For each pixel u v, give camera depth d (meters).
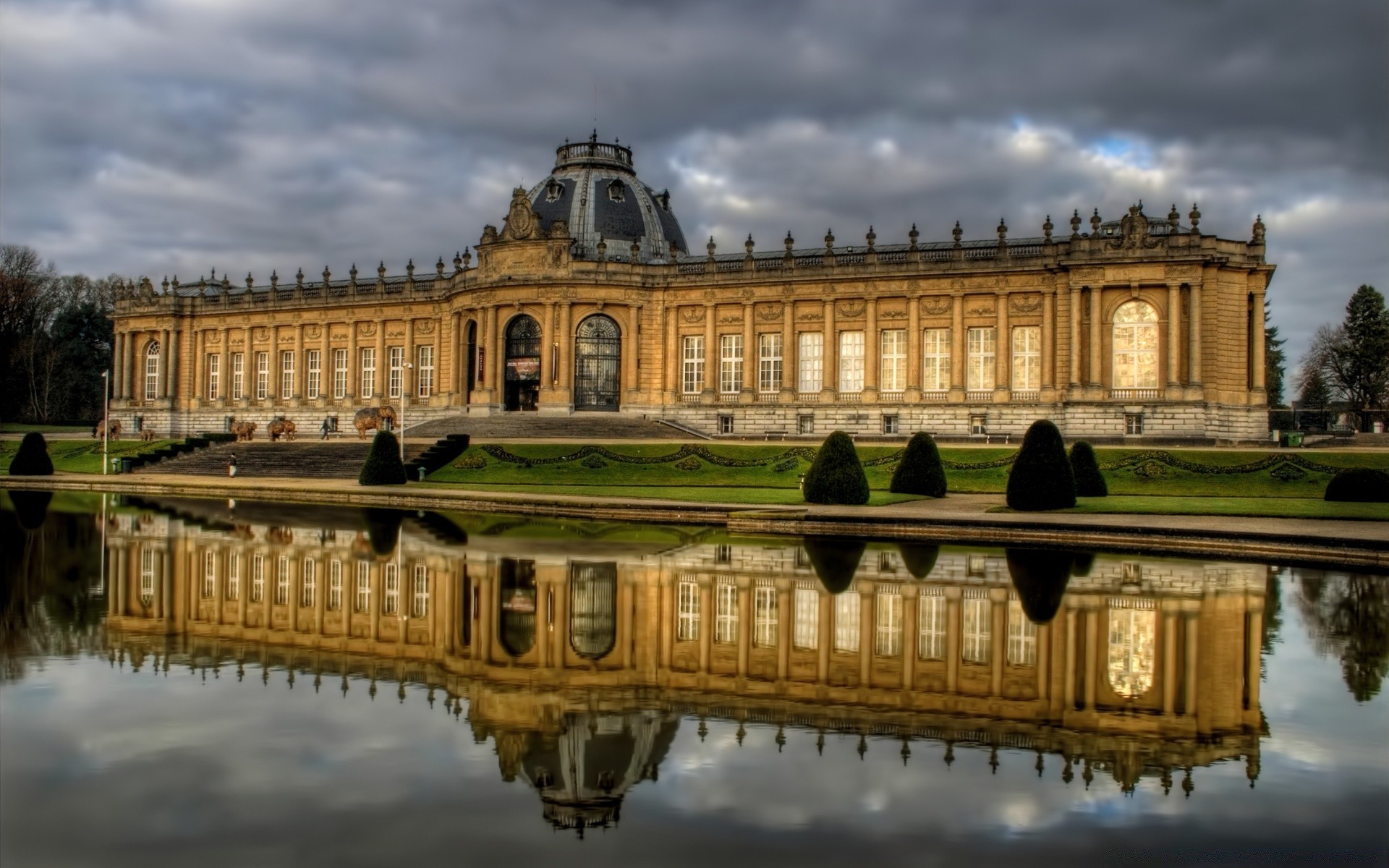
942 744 20.14
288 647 27.64
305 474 87.19
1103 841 15.89
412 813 16.98
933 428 96.38
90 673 24.81
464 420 99.19
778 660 26.14
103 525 53.34
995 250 95.31
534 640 28.20
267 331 128.50
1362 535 42.50
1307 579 37.03
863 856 15.38
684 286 104.75
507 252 105.69
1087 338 90.06
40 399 160.62
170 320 131.88
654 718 21.73
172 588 35.31
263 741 20.22
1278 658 25.84
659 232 114.81
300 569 38.94
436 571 38.25
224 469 90.31
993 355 95.81
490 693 23.50
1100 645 27.14
